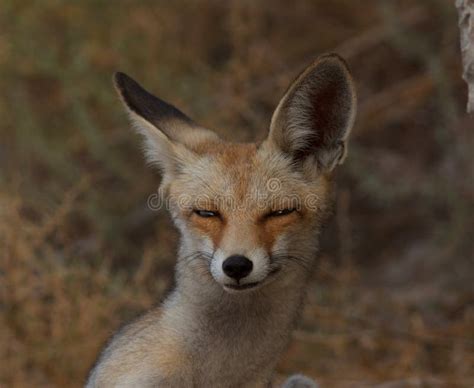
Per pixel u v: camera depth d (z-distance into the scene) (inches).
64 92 608.4
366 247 623.8
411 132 637.3
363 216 627.8
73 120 612.4
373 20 639.8
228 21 629.3
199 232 303.0
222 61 653.9
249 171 304.7
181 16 644.1
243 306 304.8
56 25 629.0
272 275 296.2
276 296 306.7
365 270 610.2
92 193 584.1
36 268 485.7
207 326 307.1
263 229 296.5
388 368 494.9
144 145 332.8
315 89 308.3
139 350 310.5
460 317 548.1
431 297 561.3
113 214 605.0
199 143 321.7
